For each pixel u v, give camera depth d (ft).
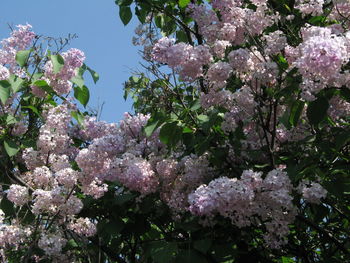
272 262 13.62
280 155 13.97
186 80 12.98
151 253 11.85
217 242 12.57
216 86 13.25
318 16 14.75
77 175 12.98
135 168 13.12
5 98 13.70
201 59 12.51
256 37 14.30
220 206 10.61
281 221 11.21
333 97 12.98
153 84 15.70
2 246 12.72
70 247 15.12
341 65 10.18
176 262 11.90
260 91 13.41
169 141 12.89
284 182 11.10
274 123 13.00
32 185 13.84
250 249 13.89
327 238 14.32
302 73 10.50
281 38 13.01
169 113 14.79
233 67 12.96
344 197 13.14
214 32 13.56
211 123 12.79
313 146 13.15
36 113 16.03
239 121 13.70
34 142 15.08
